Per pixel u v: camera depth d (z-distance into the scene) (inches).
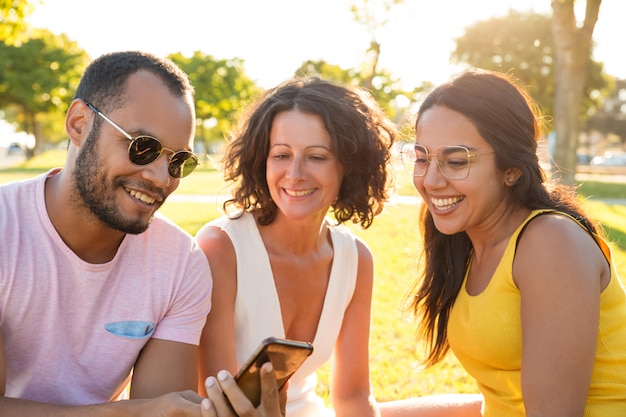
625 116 3238.2
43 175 100.4
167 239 108.0
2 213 97.0
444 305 126.3
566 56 840.9
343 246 136.4
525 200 114.3
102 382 104.4
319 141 122.3
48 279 97.7
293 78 130.2
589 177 1626.5
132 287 103.9
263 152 125.4
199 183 1088.2
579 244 106.0
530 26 1932.8
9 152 3636.8
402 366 209.5
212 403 89.2
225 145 135.0
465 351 118.8
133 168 95.6
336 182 126.6
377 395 185.3
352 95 129.2
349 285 137.3
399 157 135.2
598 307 104.4
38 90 2038.6
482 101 112.7
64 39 2139.5
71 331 100.7
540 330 104.9
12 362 100.1
